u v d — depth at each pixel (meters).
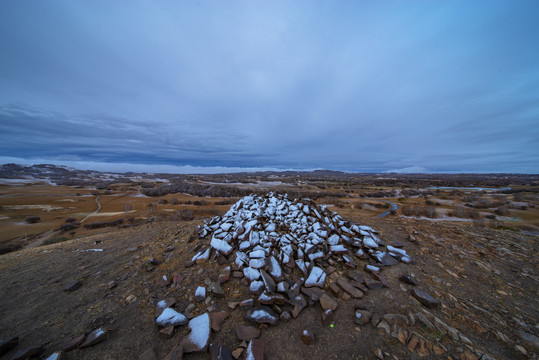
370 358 2.75
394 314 3.39
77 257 6.65
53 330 3.43
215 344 2.94
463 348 2.86
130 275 5.06
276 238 5.36
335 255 5.04
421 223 8.24
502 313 3.54
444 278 4.51
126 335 3.24
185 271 4.79
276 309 3.49
